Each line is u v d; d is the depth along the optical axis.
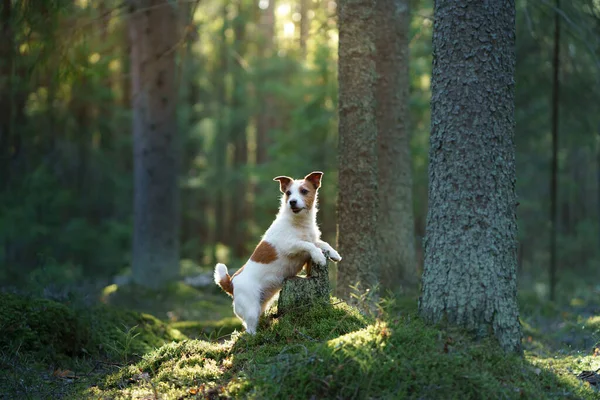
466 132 5.25
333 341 4.77
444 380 4.36
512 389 4.50
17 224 15.90
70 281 12.21
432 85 5.53
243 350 5.46
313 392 4.37
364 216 7.35
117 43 13.94
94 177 23.11
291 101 20.05
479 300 5.18
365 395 4.24
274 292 5.97
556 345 7.77
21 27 8.84
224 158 25.06
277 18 23.84
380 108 9.60
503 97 5.29
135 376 5.61
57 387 5.55
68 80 9.63
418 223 17.28
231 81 24.75
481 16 5.25
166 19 13.60
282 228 5.84
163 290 12.57
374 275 7.39
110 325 7.46
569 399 4.70
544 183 22.89
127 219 22.91
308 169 17.69
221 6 21.52
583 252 22.22
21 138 15.95
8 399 5.16
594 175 28.95
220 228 26.86
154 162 13.87
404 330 4.89
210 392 4.70
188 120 24.77
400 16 9.68
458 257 5.24
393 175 9.59
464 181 5.24
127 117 21.23
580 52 12.80
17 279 12.72
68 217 22.11
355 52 7.34
